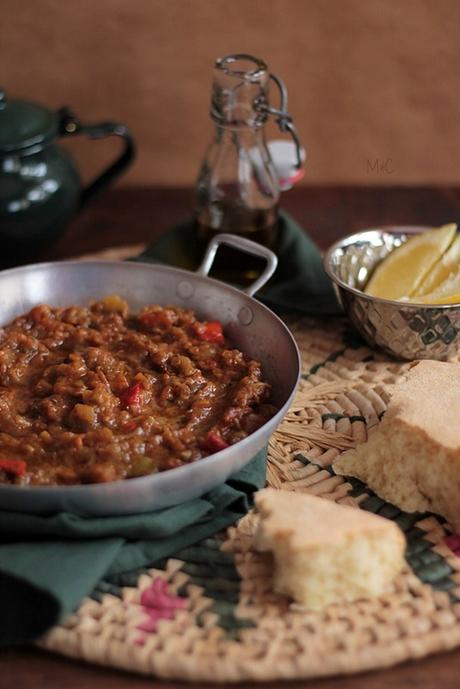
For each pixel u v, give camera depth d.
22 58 1.19
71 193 1.02
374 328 0.86
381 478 0.75
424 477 0.73
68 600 0.64
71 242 1.09
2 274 0.86
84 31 1.18
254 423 0.75
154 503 0.69
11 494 0.66
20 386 0.79
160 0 1.16
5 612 0.66
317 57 1.19
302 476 0.77
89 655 0.65
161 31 1.18
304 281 0.94
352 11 1.17
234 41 1.19
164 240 0.98
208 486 0.70
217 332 0.84
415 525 0.73
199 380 0.79
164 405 0.77
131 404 0.76
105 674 0.65
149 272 0.88
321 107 1.22
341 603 0.67
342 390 0.85
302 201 1.16
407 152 1.25
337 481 0.77
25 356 0.81
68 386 0.77
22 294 0.87
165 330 0.84
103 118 1.23
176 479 0.67
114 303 0.87
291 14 1.17
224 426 0.75
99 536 0.69
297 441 0.80
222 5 1.17
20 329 0.84
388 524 0.68
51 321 0.85
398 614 0.67
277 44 1.19
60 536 0.69
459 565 0.70
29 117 0.99
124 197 1.19
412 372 0.81
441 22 1.17
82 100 1.21
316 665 0.64
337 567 0.67
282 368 0.79
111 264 0.88
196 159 1.25
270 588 0.69
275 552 0.67
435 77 1.21
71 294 0.88
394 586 0.69
